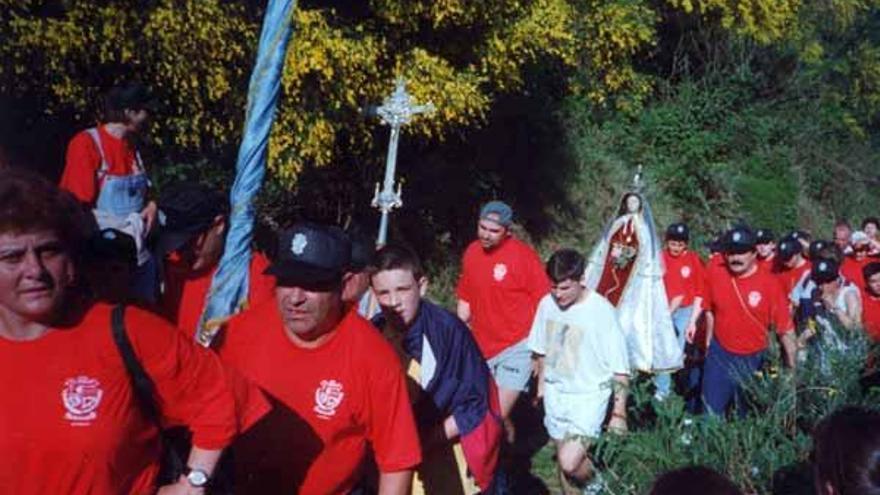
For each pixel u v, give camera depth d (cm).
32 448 307
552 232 1797
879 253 1259
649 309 977
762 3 2153
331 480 413
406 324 507
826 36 2470
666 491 283
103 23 1091
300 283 388
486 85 1522
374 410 404
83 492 313
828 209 2339
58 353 309
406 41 1346
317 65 1177
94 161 621
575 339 710
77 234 311
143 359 317
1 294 302
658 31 2186
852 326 743
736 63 2278
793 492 475
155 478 335
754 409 549
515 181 1784
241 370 409
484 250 888
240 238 473
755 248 922
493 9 1377
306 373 403
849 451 301
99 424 310
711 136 2153
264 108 470
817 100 2391
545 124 1820
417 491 516
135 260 373
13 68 1096
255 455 410
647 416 626
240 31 1156
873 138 2520
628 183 1938
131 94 630
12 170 309
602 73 1898
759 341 899
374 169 1499
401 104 746
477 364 519
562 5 1539
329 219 1481
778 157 2252
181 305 510
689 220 2053
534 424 1031
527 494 860
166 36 1105
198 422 336
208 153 1296
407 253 509
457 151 1689
